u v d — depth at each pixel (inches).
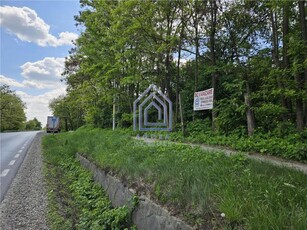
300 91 359.9
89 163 376.2
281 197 137.3
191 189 161.5
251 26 619.8
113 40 791.7
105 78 825.5
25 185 332.8
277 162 252.8
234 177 174.9
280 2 375.9
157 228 163.5
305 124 386.6
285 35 411.8
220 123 452.1
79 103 1417.3
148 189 196.1
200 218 136.7
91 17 874.8
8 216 232.5
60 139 904.3
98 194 270.7
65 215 233.5
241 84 435.5
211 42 572.1
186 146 334.0
